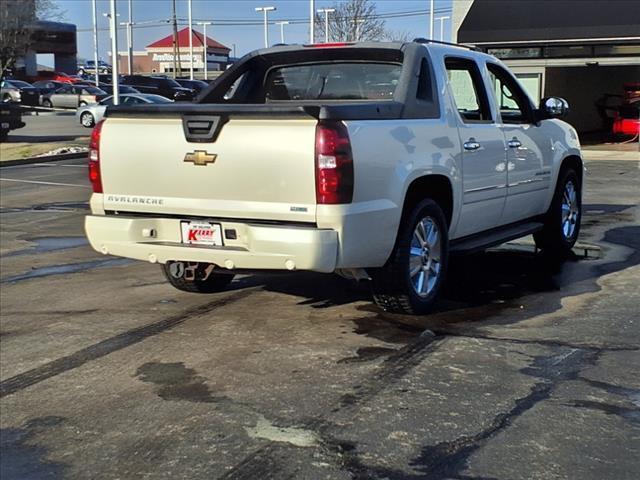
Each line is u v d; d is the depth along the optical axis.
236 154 5.39
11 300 7.18
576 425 4.20
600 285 7.25
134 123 5.82
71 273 8.32
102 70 95.38
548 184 8.06
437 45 6.68
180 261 5.78
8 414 4.59
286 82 7.41
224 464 3.88
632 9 23.44
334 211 5.18
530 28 24.50
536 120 7.84
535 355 5.30
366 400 4.59
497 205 7.19
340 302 6.76
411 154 5.80
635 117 27.91
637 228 10.38
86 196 14.90
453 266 8.19
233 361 5.32
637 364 5.10
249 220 5.47
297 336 5.82
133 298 7.12
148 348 5.66
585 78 30.50
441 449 3.96
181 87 45.62
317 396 4.67
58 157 22.98
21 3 38.56
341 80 7.08
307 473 3.75
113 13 26.17
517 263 8.30
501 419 4.29
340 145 5.14
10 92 49.28
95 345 5.77
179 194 5.70
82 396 4.82
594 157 21.94
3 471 3.91
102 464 3.95
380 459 3.87
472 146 6.59
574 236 8.77
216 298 7.00
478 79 7.05
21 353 5.64
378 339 5.71
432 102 6.26
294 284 7.44
